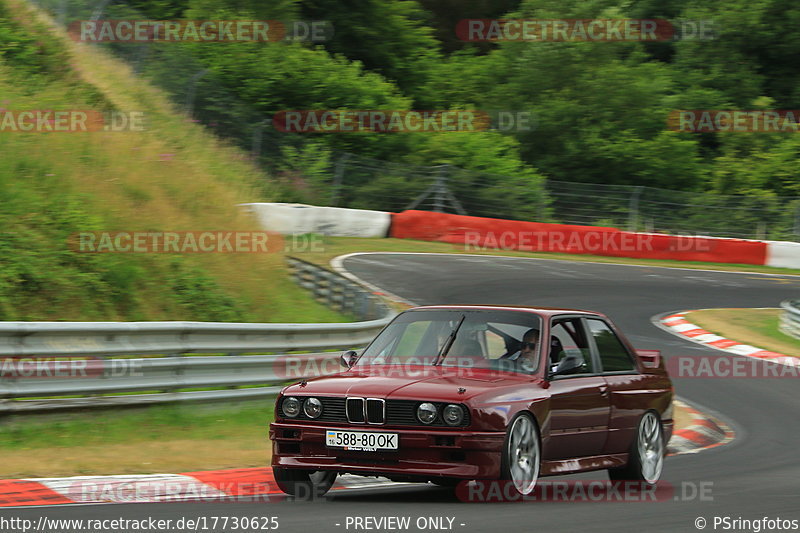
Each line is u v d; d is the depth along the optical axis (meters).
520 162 150.00
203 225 69.06
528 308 30.11
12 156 59.50
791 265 127.50
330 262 96.88
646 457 31.81
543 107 170.12
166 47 118.56
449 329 29.34
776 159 164.00
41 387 35.34
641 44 195.62
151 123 88.50
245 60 139.38
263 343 45.06
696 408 53.81
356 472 26.00
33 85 77.19
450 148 143.38
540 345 28.44
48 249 51.72
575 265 111.44
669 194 136.25
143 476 29.27
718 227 135.25
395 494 28.56
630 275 106.81
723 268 122.62
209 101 116.81
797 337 78.75
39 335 35.62
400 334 29.80
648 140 170.75
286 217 109.75
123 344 38.41
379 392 25.92
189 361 40.47
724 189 165.12
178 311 54.59
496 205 132.00
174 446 34.84
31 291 47.88
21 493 25.84
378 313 62.03
